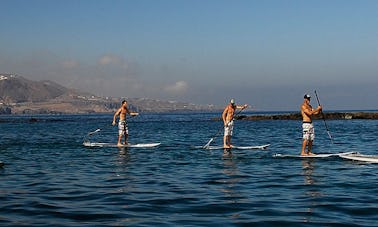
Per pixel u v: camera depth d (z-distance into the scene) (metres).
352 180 12.75
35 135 42.03
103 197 10.55
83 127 64.06
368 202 9.70
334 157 18.72
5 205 9.69
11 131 51.56
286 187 11.73
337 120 81.75
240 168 15.60
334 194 10.68
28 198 10.48
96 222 8.20
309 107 19.14
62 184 12.49
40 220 8.36
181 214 8.80
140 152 22.17
